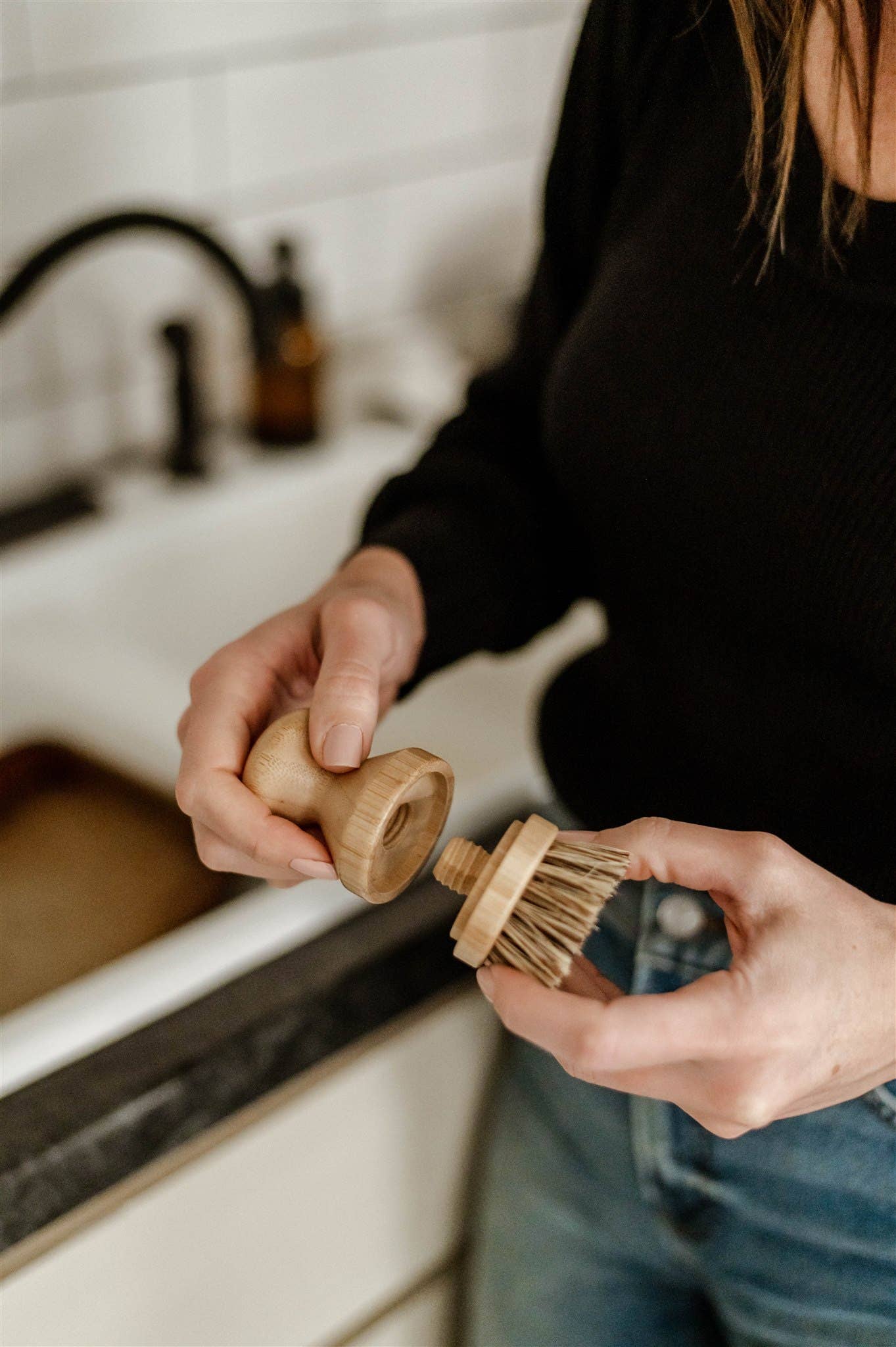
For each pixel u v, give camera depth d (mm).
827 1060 371
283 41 973
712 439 470
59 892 743
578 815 591
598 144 560
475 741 909
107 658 875
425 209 1180
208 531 990
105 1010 551
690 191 486
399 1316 745
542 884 366
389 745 894
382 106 1082
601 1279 653
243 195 1015
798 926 374
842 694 468
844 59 417
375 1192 674
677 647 537
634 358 497
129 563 945
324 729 423
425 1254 744
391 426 1161
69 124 870
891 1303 506
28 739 859
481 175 1217
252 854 425
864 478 430
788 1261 535
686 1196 568
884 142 412
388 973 603
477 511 633
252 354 926
